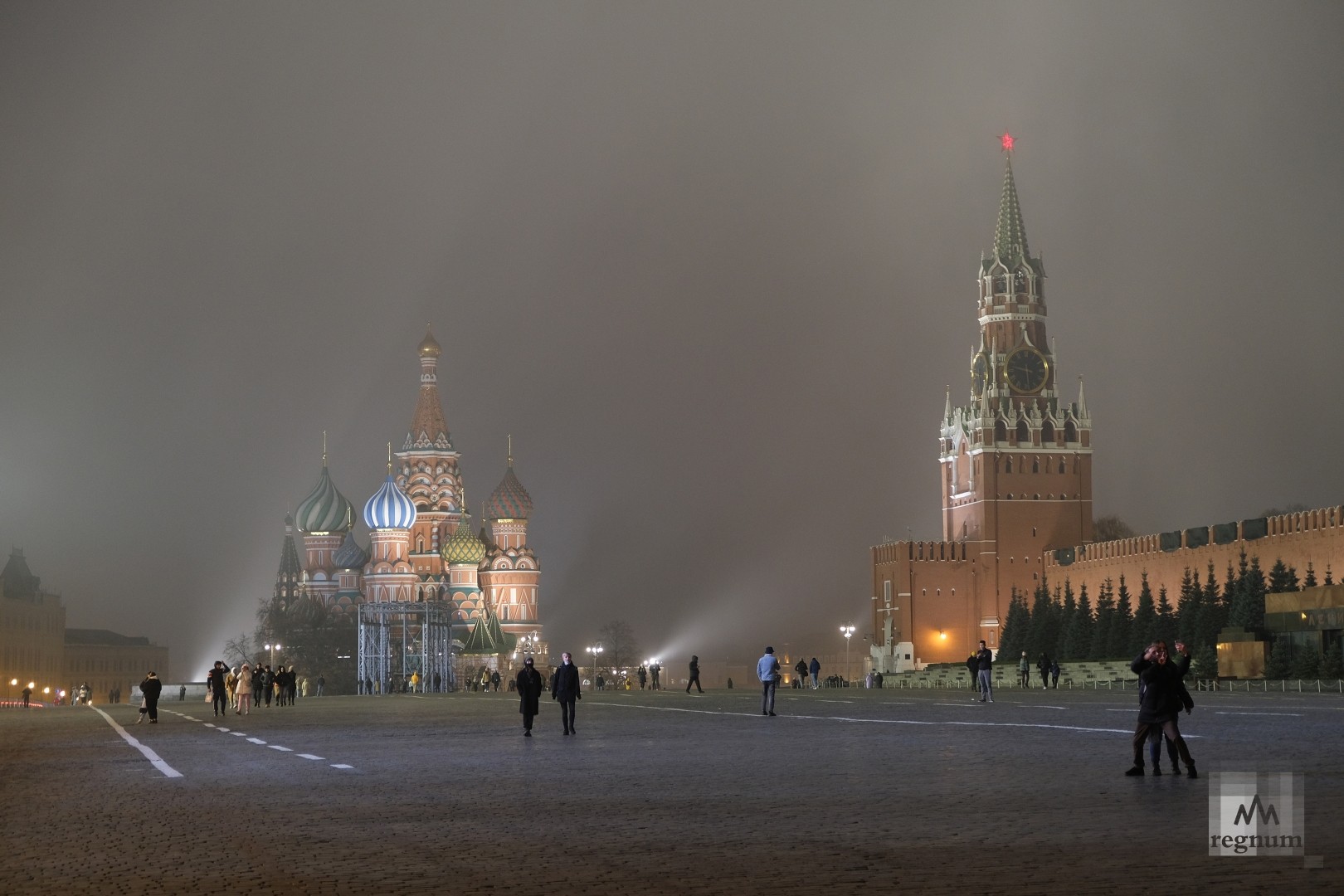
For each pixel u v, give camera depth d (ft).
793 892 51.67
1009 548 622.95
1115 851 58.65
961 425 645.51
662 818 73.72
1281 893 48.96
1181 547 478.18
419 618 624.18
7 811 85.35
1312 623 331.16
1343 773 87.20
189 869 60.13
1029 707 209.77
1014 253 646.33
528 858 61.26
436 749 133.69
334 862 61.31
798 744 128.06
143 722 231.30
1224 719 155.84
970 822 68.74
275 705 325.01
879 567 641.81
